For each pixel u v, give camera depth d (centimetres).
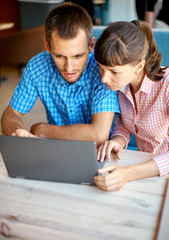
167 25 249
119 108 133
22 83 145
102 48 98
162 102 121
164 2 237
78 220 80
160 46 154
